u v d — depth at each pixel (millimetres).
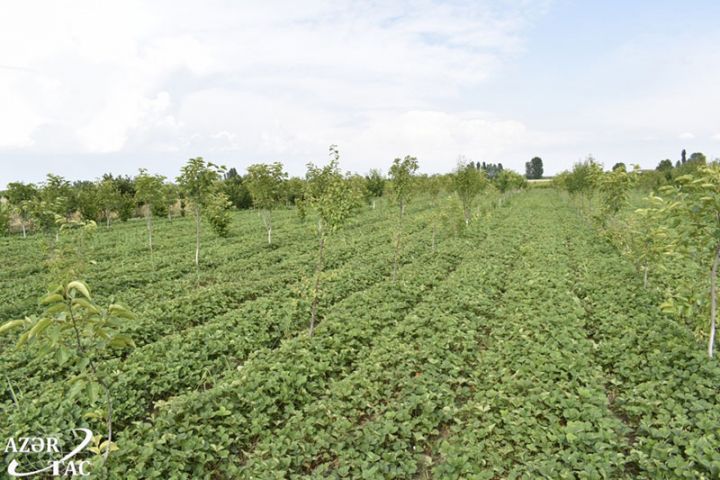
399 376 8195
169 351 9211
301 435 6539
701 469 5375
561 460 5805
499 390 7496
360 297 12961
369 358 8930
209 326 10547
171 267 18266
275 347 10320
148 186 18906
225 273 17562
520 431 6375
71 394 4785
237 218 39750
